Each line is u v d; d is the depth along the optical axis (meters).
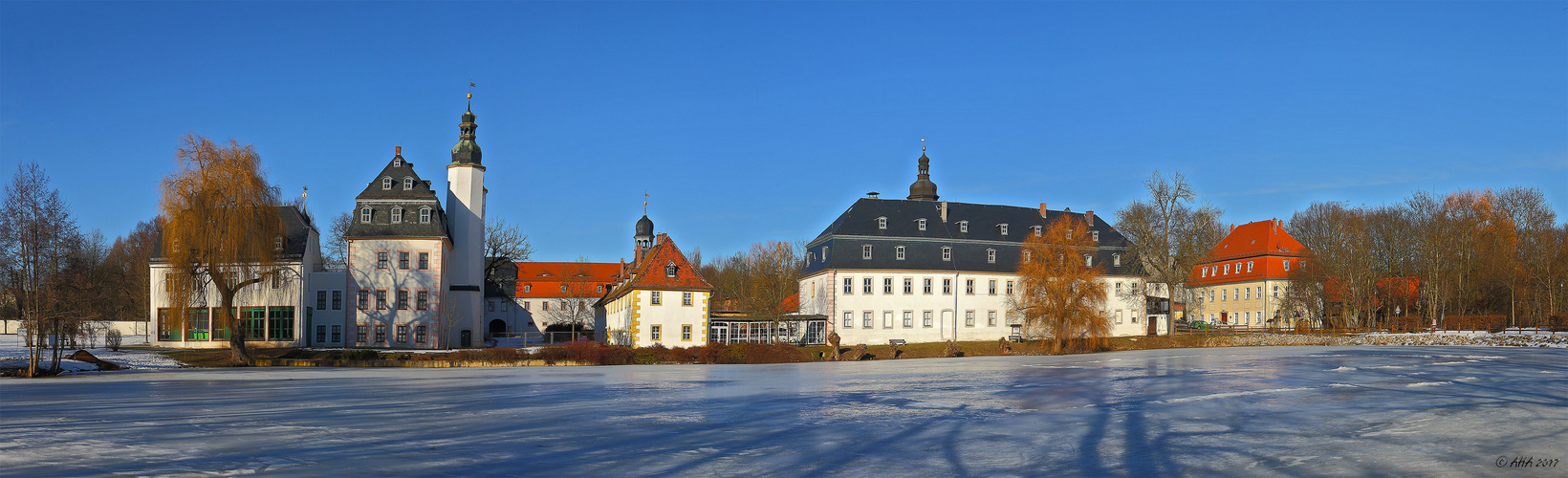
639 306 67.75
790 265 127.88
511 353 54.22
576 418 18.83
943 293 78.62
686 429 16.91
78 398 25.20
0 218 43.91
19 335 74.38
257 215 53.78
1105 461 13.38
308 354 56.06
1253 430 16.33
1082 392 24.36
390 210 71.12
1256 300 102.25
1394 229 87.44
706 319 68.94
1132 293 82.69
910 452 14.23
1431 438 15.25
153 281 68.50
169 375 41.03
